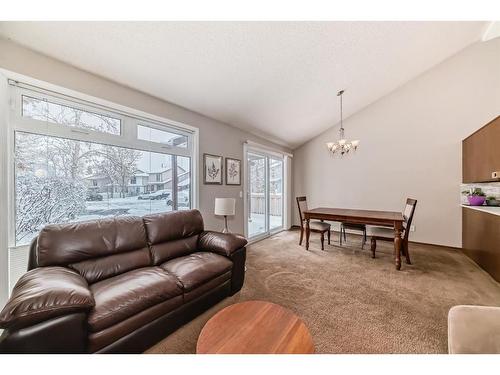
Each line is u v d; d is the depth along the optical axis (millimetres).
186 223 2439
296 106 3809
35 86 1761
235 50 2209
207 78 2535
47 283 1209
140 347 1405
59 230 1629
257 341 1069
